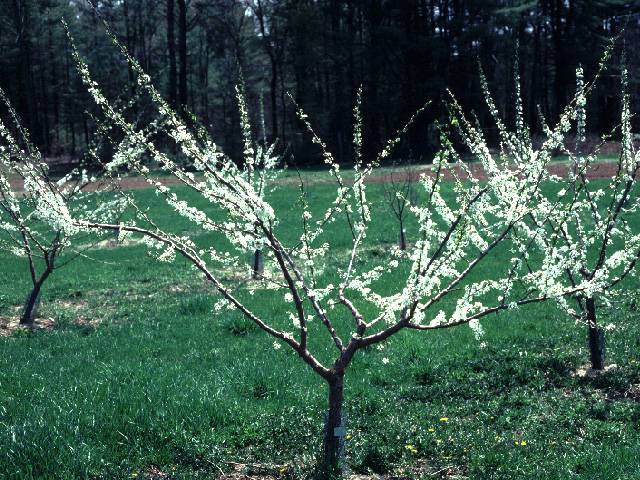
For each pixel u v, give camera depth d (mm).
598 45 48250
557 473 5355
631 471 5332
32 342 10141
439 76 49312
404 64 52500
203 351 9359
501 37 50156
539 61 59375
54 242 11602
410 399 7457
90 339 10281
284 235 20188
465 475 5520
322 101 66500
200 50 73875
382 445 6039
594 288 5422
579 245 6980
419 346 9203
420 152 50062
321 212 24609
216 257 5742
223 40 66688
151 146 5066
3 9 62125
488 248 5379
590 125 38000
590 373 8008
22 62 62562
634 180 7047
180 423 6258
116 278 16125
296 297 5371
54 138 71812
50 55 72188
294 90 63406
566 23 51969
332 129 58688
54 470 5223
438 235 5547
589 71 49969
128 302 13477
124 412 6402
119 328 11047
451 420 6715
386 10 54094
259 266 15656
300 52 60938
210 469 5621
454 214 5402
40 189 5117
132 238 21938
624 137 6984
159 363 8648
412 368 8367
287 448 6055
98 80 50875
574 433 6359
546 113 54219
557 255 5789
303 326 5414
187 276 16047
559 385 7676
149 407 6504
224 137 48625
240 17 63375
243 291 13711
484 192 5371
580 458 5645
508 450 5902
